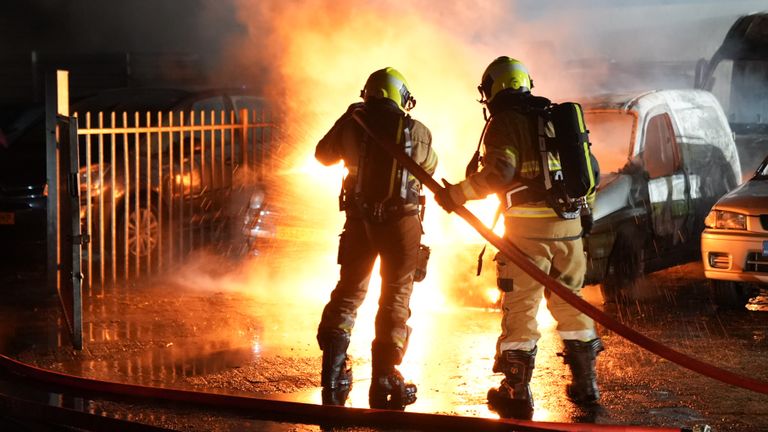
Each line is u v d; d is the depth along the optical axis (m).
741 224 7.57
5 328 7.23
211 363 6.31
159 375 6.05
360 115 5.55
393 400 5.49
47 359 6.40
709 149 9.36
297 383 5.88
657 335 7.07
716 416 5.21
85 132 8.39
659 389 5.70
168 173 9.67
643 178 8.19
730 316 7.70
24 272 9.48
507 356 5.36
